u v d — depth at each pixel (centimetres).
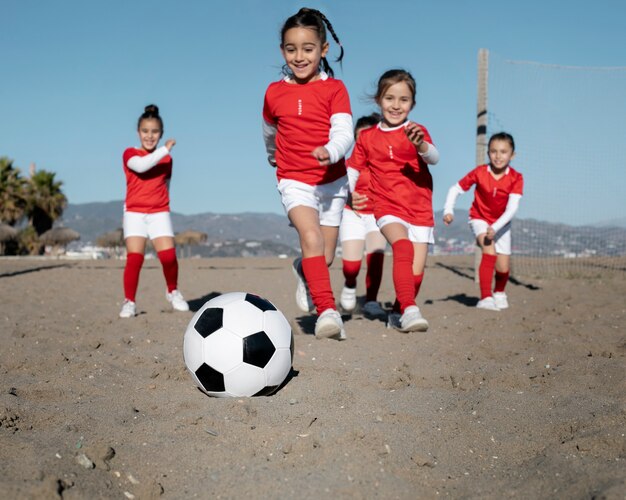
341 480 220
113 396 320
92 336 490
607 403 303
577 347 434
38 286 884
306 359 397
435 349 435
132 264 597
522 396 319
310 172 404
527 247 1230
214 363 316
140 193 604
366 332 494
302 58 390
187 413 286
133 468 230
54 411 289
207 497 210
